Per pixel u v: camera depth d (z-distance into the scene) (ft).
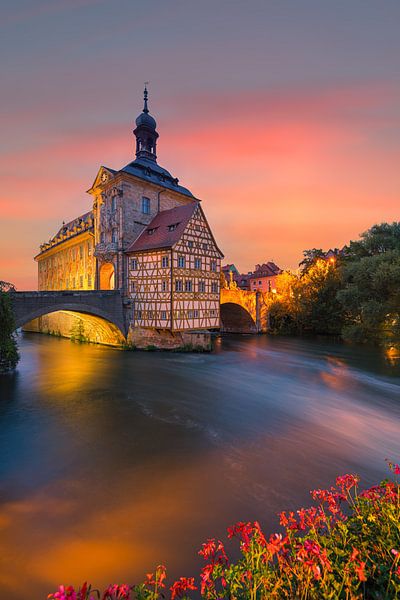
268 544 8.86
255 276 241.96
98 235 106.52
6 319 65.62
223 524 20.89
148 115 115.24
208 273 95.20
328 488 25.13
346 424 39.70
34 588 16.30
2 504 23.26
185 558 18.06
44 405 46.57
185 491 24.77
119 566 17.62
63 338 130.31
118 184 97.35
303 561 8.09
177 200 112.27
